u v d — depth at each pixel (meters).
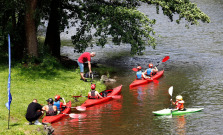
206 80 22.48
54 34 26.98
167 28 49.78
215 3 73.62
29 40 23.73
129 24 25.30
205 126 14.22
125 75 25.20
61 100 18.23
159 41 40.72
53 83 20.77
